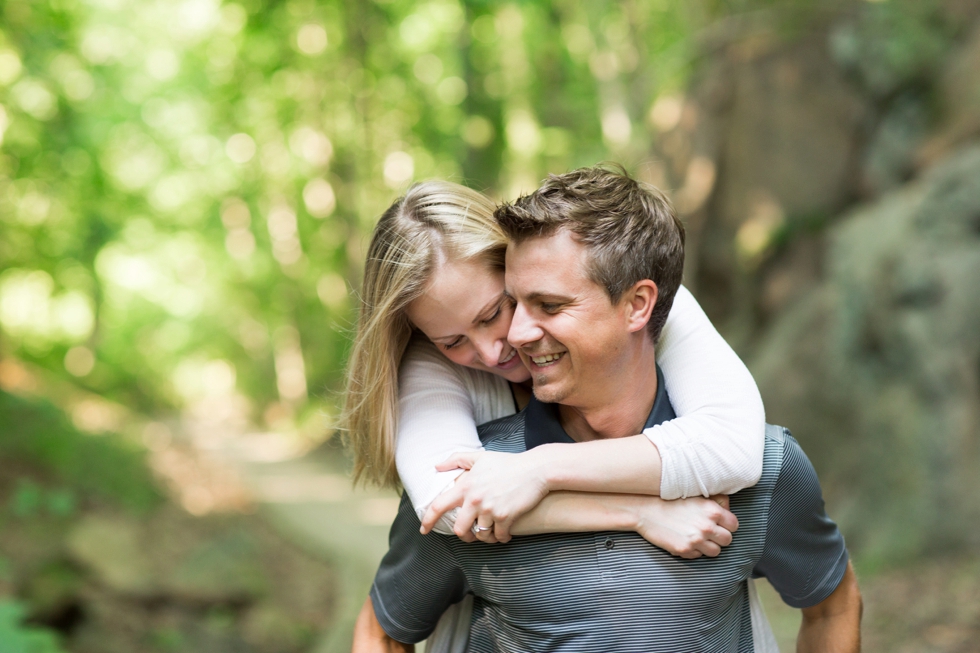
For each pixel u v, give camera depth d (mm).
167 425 20734
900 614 5027
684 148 10031
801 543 1604
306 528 9289
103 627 5539
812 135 9188
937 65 8070
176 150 16531
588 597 1498
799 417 7379
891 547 6008
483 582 1574
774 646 1716
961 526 5770
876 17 8453
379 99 16047
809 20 9336
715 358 1594
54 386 14844
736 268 9500
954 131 7715
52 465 7492
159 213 17172
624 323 1461
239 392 29031
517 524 1485
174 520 7754
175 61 15430
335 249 18828
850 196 8922
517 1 8922
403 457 1598
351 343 1799
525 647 1561
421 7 14797
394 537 1688
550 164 14555
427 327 1628
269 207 20141
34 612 5258
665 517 1471
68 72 9648
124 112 12391
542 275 1422
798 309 8297
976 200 6254
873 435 6543
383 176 16594
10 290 16594
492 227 1604
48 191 9883
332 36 15195
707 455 1452
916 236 6469
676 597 1490
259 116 16953
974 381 6008
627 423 1564
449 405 1680
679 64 10008
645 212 1469
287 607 6723
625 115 10234
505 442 1673
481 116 14742
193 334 27438
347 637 5852
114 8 12609
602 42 10352
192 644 5746
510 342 1469
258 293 22469
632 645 1489
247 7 13359
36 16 7980
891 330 6484
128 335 24516
